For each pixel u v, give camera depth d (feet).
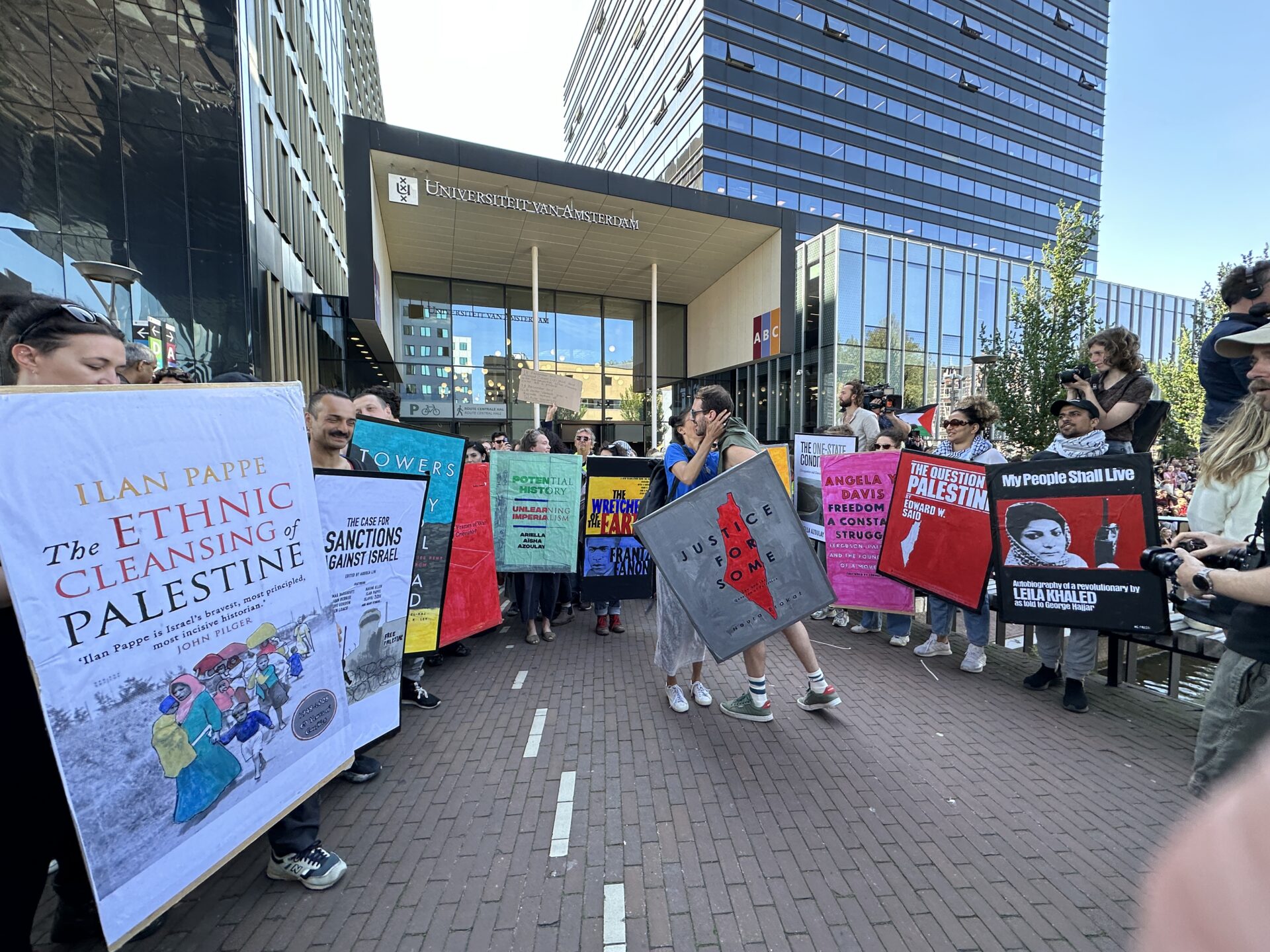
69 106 25.45
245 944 5.92
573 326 67.92
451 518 11.65
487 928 6.09
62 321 5.50
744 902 6.37
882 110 98.68
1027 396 33.06
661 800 8.25
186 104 27.50
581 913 6.27
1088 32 129.90
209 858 5.48
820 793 8.37
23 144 24.73
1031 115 121.19
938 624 14.07
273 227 34.58
